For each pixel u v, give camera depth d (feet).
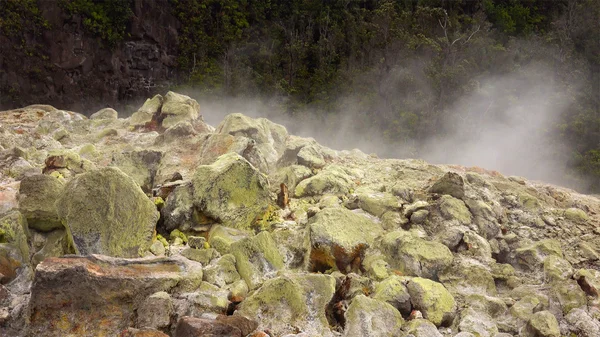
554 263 15.55
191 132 21.61
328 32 125.18
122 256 14.29
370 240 15.89
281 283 13.23
